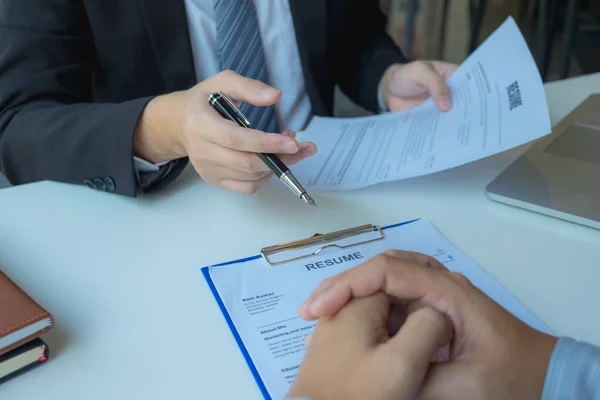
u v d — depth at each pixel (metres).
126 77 1.03
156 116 0.69
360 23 1.19
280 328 0.51
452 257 0.61
